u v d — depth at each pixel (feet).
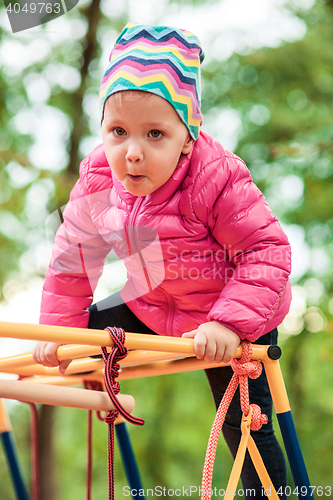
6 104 18.12
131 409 3.56
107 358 3.41
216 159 4.27
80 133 18.60
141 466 24.94
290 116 19.54
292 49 19.65
